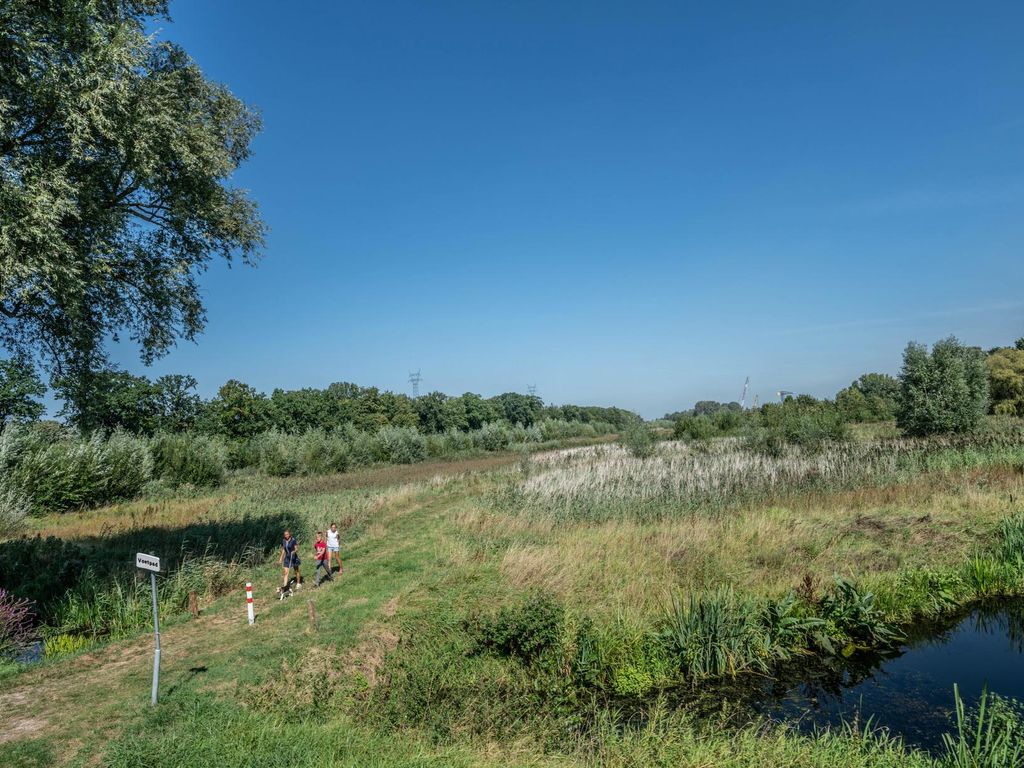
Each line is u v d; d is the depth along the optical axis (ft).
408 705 30.04
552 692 33.01
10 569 48.37
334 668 35.04
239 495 111.96
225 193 57.72
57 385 50.16
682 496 72.64
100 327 50.75
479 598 45.16
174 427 187.42
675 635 35.78
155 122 45.14
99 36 40.27
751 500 68.90
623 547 53.78
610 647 35.91
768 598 40.57
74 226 44.09
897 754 24.82
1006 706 28.48
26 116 40.86
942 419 111.96
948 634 38.24
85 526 80.94
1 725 28.91
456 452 235.61
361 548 66.85
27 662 38.09
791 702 31.35
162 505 100.42
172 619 45.47
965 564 45.80
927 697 31.04
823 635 36.58
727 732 27.66
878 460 81.71
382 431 205.98
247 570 58.65
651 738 26.94
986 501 60.18
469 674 34.53
